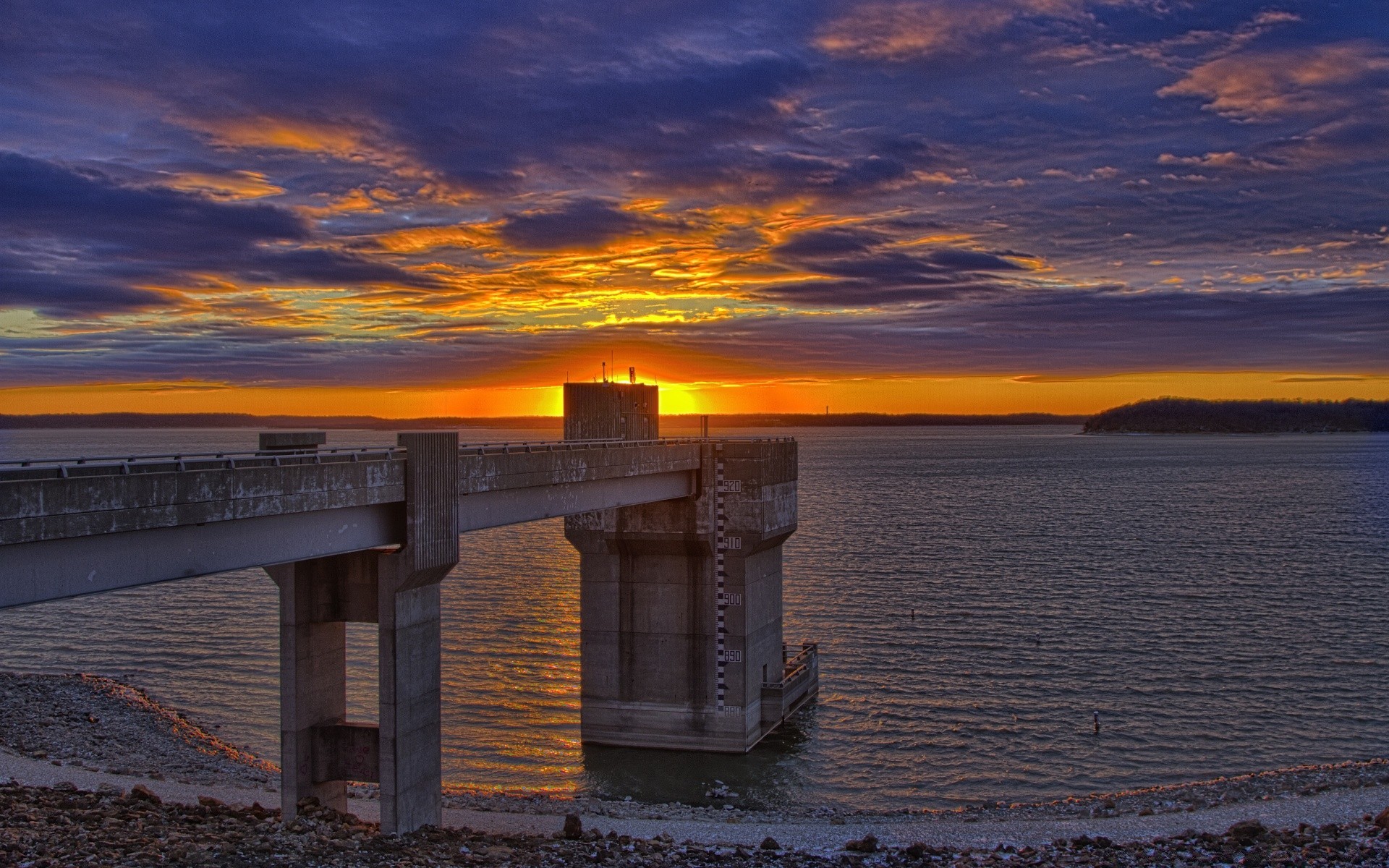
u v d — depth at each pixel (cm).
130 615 8556
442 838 3344
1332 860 3194
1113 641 7600
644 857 3297
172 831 3198
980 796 4756
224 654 7156
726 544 5428
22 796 3659
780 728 5741
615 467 4725
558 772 5116
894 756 5291
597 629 5578
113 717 5559
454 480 3606
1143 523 15225
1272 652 7244
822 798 4759
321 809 3438
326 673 3562
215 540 2862
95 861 2805
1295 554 11944
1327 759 5184
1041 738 5519
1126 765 5119
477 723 5781
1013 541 13188
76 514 2478
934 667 6912
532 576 10650
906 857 3409
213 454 2961
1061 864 3269
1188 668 6844
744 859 3353
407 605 3422
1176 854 3344
